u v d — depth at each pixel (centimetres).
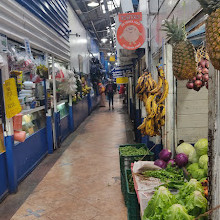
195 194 187
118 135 870
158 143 463
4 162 416
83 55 1298
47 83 654
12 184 427
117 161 586
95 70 1636
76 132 955
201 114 383
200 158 266
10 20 424
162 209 184
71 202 393
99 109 1708
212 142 160
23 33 484
